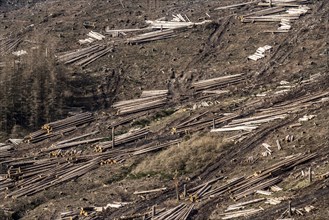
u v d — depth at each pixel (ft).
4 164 394.73
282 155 364.79
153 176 374.84
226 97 426.92
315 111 391.65
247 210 329.72
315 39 457.27
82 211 352.69
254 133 386.73
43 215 356.59
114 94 444.14
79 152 400.67
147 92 441.68
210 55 463.42
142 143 399.85
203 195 351.25
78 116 426.51
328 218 311.88
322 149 361.71
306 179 341.21
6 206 366.43
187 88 440.86
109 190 368.68
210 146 383.45
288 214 319.06
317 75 425.28
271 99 411.54
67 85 443.32
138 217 342.03
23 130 421.18
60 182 379.96
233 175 361.92
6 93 426.10
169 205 348.59
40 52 452.76
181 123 408.46
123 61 467.11
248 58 454.40
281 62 445.78
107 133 412.77
